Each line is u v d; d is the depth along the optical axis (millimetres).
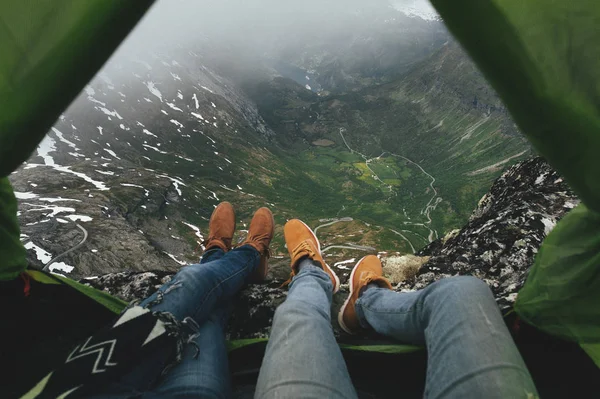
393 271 4938
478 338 1377
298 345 1515
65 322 2229
